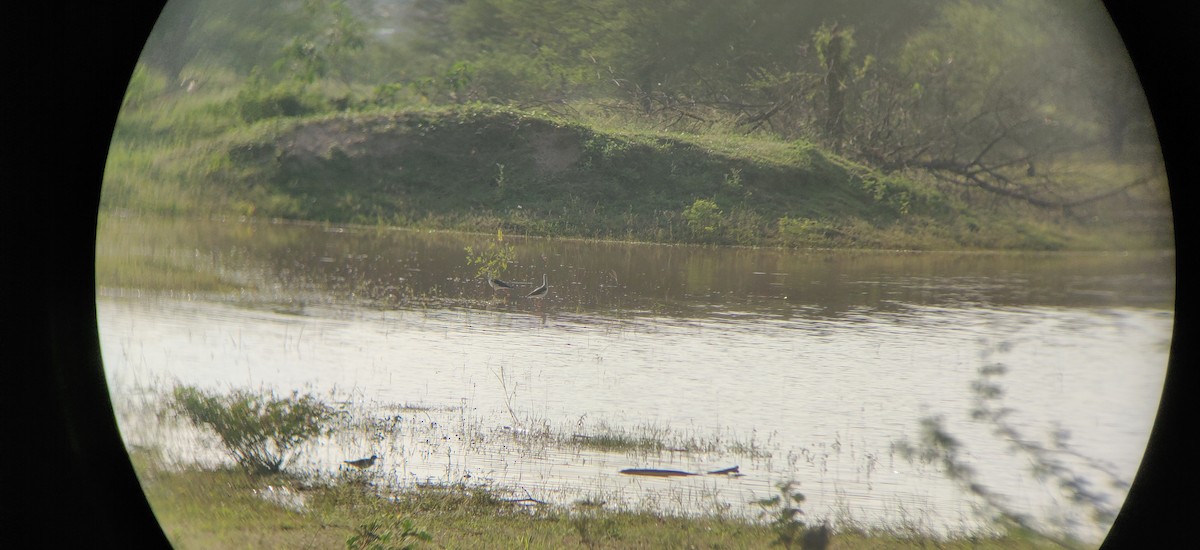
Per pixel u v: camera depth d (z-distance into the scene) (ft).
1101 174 296.51
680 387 121.49
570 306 169.27
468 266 201.77
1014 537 79.87
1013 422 112.47
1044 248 257.75
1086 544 80.18
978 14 333.83
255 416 92.99
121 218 244.01
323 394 110.32
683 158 263.70
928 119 321.11
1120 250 269.85
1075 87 317.42
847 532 78.18
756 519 79.30
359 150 268.62
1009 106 317.42
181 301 160.04
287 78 335.47
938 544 77.20
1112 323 174.81
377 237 236.43
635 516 78.79
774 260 224.53
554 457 93.30
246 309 156.76
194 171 266.77
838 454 98.43
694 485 87.35
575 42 365.40
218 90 337.52
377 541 72.33
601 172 260.42
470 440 96.94
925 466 96.27
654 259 219.20
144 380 114.11
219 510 77.87
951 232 258.16
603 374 125.90
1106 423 114.32
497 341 142.31
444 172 263.70
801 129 313.32
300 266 194.49
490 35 379.96
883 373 131.95
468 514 78.13
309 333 141.49
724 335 150.71
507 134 269.44
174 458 86.53
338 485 83.41
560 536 74.54
